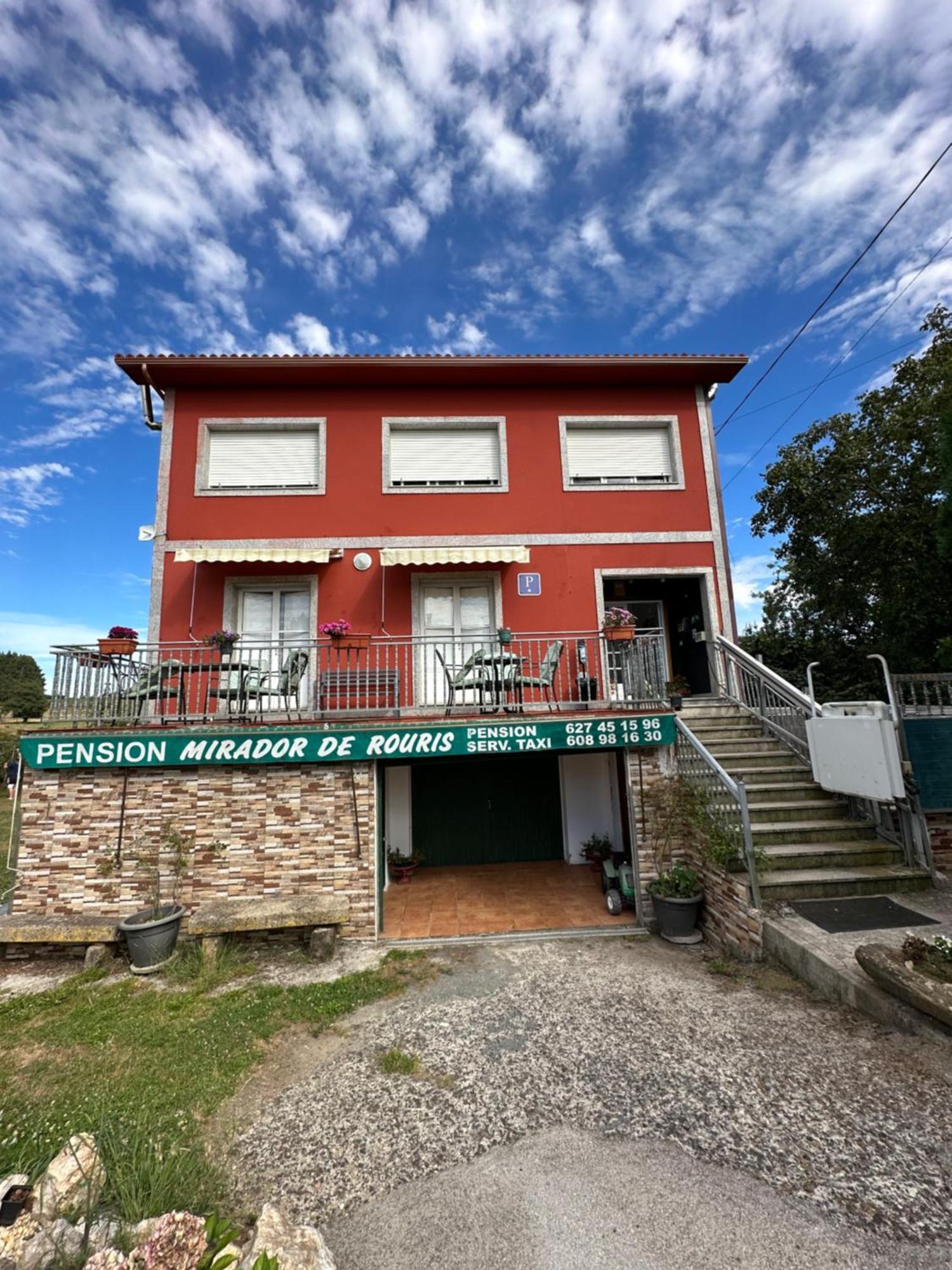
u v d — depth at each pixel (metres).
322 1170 3.24
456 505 11.45
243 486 11.34
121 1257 2.37
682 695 10.69
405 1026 4.96
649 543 11.57
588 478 11.92
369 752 7.38
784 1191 2.88
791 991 5.07
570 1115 3.62
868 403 15.27
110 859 7.21
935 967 4.37
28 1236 2.58
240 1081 4.21
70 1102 3.96
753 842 6.63
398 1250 2.66
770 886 6.15
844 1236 2.59
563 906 8.29
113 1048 4.74
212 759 7.25
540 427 11.87
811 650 18.36
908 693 7.76
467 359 11.23
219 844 7.30
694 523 11.71
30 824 7.25
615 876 8.41
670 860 7.57
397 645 8.97
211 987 5.93
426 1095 3.93
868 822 7.15
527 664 10.50
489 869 10.55
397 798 10.80
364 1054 4.53
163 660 9.05
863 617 16.20
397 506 11.35
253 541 11.05
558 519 11.53
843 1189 2.86
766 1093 3.68
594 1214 2.81
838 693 17.16
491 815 11.16
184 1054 4.59
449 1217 2.85
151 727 7.52
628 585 13.04
